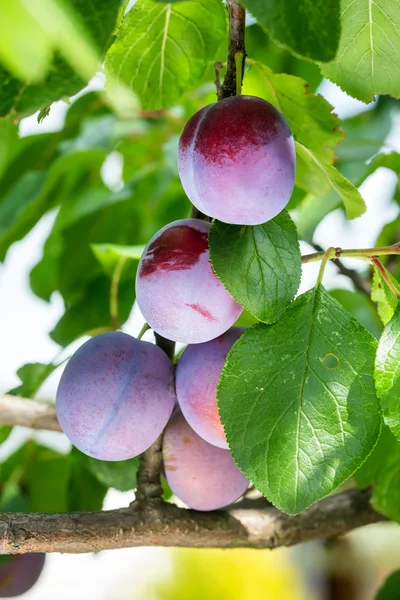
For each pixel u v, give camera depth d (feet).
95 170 2.66
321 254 1.67
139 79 1.85
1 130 2.50
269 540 1.92
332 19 1.43
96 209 2.50
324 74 1.72
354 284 2.38
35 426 2.07
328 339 1.60
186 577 4.20
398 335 1.57
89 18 1.32
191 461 1.76
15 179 2.52
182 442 1.77
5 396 2.07
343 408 1.57
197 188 1.55
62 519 1.70
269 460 1.56
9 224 2.39
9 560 2.04
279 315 1.59
